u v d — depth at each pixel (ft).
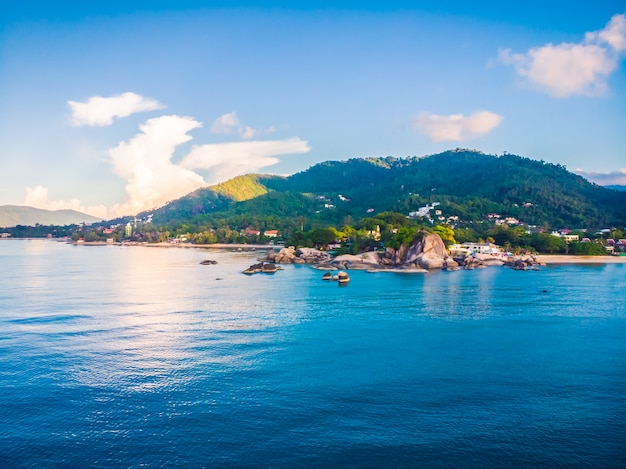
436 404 161.17
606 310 324.19
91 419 150.51
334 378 184.44
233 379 182.70
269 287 445.37
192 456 129.90
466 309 326.85
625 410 157.69
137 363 201.77
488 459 128.98
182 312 312.71
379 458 128.67
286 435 140.15
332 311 318.04
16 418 151.64
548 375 189.57
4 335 248.93
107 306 335.26
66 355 213.05
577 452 132.67
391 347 227.61
